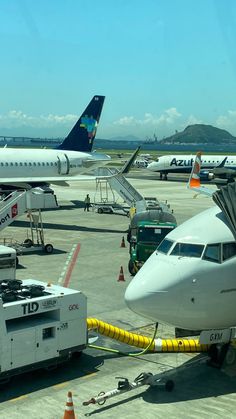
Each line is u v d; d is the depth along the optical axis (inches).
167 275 561.9
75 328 603.8
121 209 2034.9
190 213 2010.3
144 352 629.6
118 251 1302.9
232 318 592.7
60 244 1385.3
